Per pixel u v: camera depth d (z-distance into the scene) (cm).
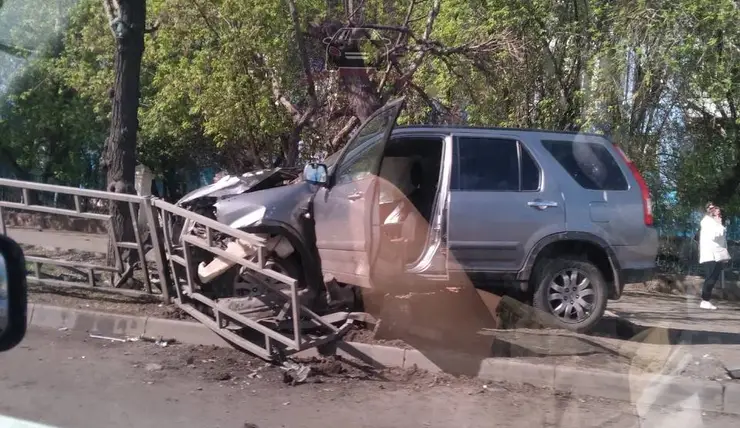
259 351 691
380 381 666
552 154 755
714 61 1228
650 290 1090
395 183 720
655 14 1216
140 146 2169
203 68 1238
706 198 1347
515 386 664
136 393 597
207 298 739
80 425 517
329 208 720
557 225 736
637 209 758
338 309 746
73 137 2114
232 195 782
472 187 729
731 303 1164
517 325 734
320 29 1089
